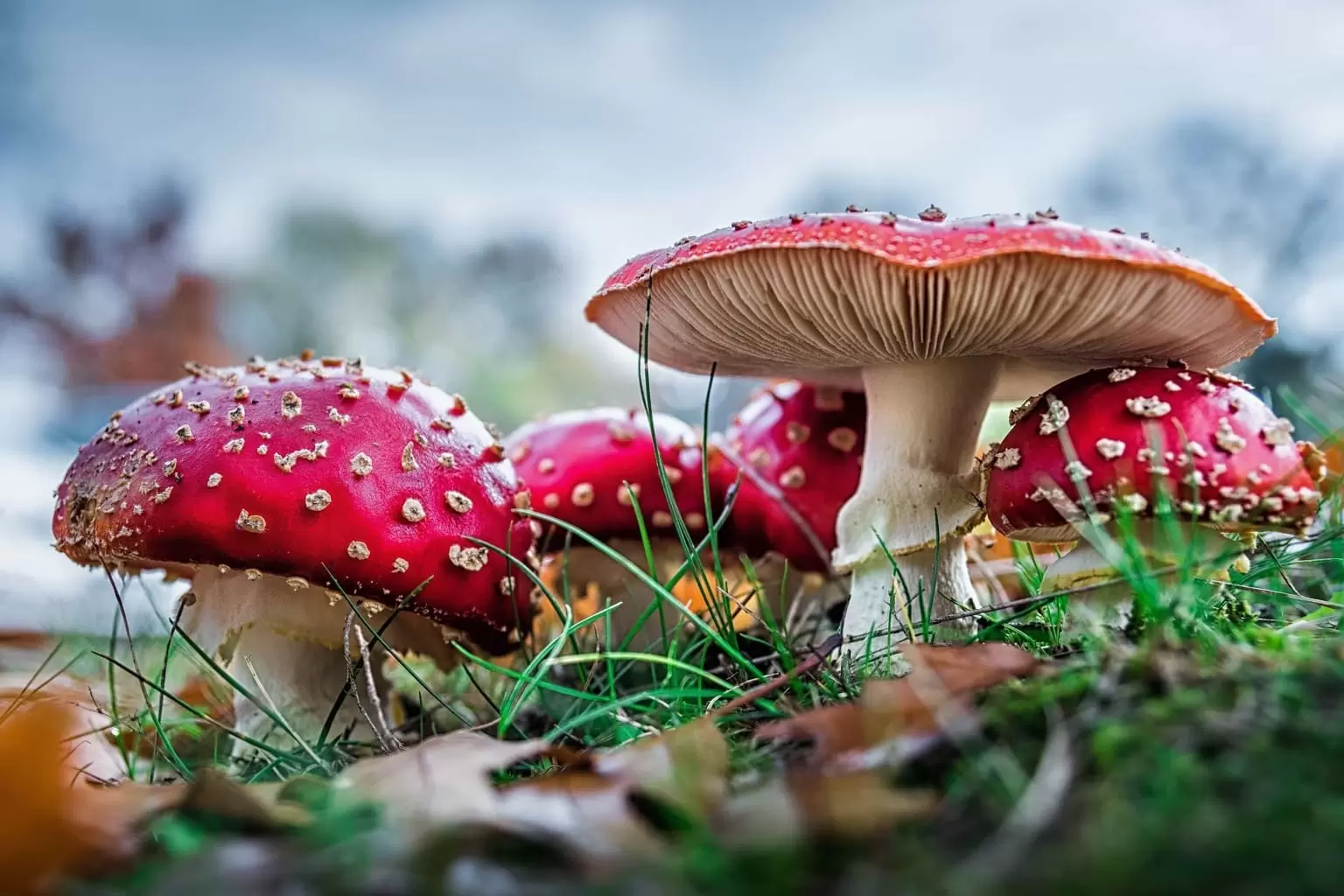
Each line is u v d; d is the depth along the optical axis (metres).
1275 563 0.22
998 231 0.20
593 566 0.30
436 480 0.23
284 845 0.15
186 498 0.21
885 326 0.22
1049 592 0.22
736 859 0.13
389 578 0.22
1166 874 0.12
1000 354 0.24
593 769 0.17
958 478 0.24
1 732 0.15
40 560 0.40
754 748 0.18
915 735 0.16
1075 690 0.16
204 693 0.30
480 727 0.20
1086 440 0.20
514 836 0.15
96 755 0.24
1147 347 0.23
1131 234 0.21
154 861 0.15
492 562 0.23
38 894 0.15
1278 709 0.15
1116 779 0.14
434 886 0.13
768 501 0.29
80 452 0.24
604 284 0.24
